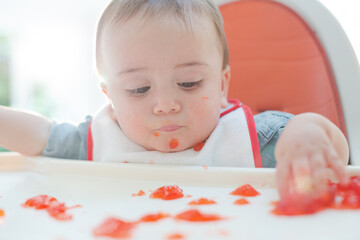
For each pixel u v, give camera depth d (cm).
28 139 94
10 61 586
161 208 47
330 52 100
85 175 70
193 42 75
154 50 73
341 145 65
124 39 75
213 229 37
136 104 77
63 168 73
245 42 118
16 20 555
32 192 61
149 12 75
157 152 84
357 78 95
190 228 38
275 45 114
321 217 39
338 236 33
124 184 63
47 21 562
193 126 78
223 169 60
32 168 83
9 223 42
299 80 109
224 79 94
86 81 599
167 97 74
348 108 94
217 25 85
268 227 37
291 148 48
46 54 593
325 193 43
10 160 88
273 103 114
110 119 96
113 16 79
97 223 41
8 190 63
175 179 62
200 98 77
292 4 109
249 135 86
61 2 534
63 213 45
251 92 118
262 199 49
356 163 89
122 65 75
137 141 82
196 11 79
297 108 109
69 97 606
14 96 593
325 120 62
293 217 40
